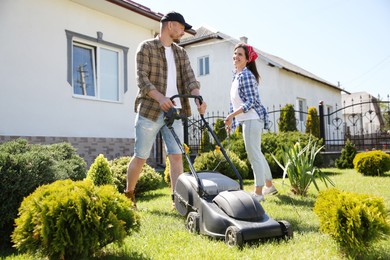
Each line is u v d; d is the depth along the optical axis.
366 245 2.47
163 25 4.09
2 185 3.10
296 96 19.27
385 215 2.59
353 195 2.65
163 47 4.05
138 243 2.89
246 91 4.50
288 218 3.62
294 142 8.15
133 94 9.33
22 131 6.96
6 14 6.77
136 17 8.97
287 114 12.98
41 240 2.37
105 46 8.75
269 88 17.31
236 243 2.67
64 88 7.74
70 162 4.43
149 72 3.95
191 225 3.22
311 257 2.48
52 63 7.52
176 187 3.65
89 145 8.13
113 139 8.70
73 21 7.97
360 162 7.61
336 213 2.53
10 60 6.81
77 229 2.35
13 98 6.84
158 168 9.66
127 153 9.03
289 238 2.87
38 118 7.24
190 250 2.66
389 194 4.90
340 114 24.72
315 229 3.23
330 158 9.95
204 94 17.56
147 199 5.29
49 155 3.77
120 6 8.27
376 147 12.58
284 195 4.98
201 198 3.13
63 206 2.38
